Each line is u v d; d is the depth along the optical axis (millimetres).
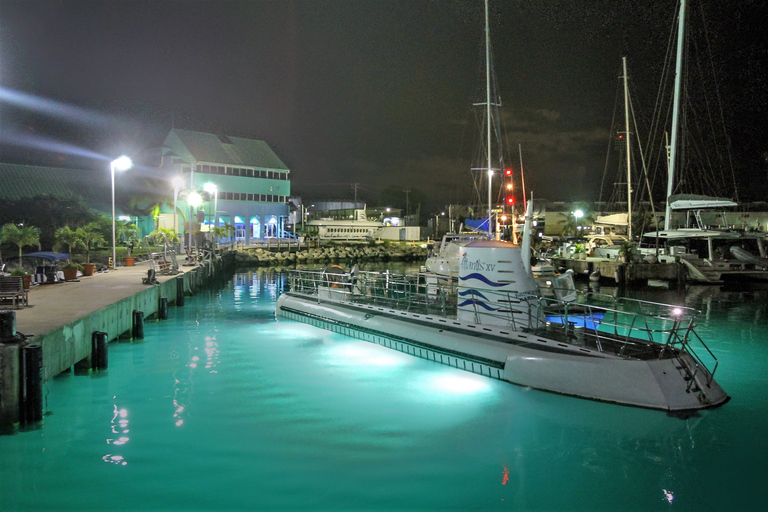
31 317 14109
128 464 8750
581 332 12828
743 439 9500
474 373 12609
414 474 8406
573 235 81438
